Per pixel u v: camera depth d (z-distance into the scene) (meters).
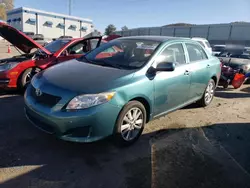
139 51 3.88
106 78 3.15
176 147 3.48
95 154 3.15
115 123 3.09
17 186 2.47
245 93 7.27
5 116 4.20
